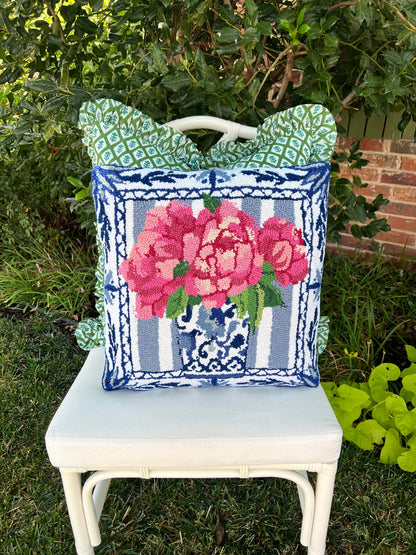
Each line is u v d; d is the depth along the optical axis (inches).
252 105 52.4
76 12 57.4
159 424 36.0
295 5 52.9
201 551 46.8
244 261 37.5
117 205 37.2
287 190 37.7
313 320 39.8
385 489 53.2
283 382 40.6
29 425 60.9
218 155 45.3
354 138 91.7
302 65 51.2
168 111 56.4
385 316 78.6
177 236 37.1
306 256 38.4
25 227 97.3
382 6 47.6
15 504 51.1
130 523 49.3
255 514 50.7
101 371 43.2
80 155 73.7
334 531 49.0
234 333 38.5
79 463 35.6
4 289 90.2
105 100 40.9
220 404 38.5
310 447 35.5
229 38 46.9
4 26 54.2
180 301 37.7
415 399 55.5
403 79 51.6
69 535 47.9
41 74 62.1
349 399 54.0
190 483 54.7
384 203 66.7
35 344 77.6
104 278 38.8
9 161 89.8
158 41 62.4
